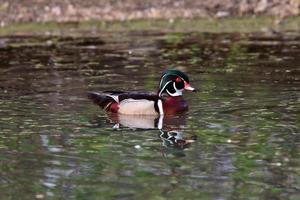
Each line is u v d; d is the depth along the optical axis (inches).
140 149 513.0
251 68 806.5
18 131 563.8
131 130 565.6
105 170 466.6
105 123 588.4
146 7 1264.8
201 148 511.8
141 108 615.8
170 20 1200.2
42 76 794.2
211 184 438.3
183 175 454.6
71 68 840.3
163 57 898.1
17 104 656.4
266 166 469.4
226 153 498.3
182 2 1275.8
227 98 661.3
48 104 655.1
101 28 1169.4
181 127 570.9
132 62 868.6
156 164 477.4
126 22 1205.1
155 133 556.1
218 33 1088.2
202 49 951.0
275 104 635.5
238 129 558.9
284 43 978.7
